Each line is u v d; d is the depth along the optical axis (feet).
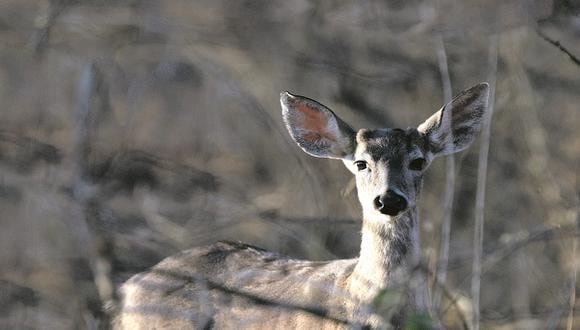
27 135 54.54
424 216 49.55
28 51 58.44
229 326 39.34
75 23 57.62
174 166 55.01
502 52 53.26
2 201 49.73
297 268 39.47
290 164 54.29
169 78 61.21
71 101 57.52
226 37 58.70
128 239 46.98
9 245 48.57
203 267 40.88
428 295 37.24
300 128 39.86
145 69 60.39
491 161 51.96
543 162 49.49
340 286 37.40
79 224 46.01
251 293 39.34
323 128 39.42
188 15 58.75
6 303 45.44
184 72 61.62
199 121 61.46
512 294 46.11
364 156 37.88
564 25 52.03
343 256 47.55
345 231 48.24
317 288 37.68
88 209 46.47
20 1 58.34
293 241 48.39
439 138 38.96
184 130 61.31
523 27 52.24
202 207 50.29
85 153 51.26
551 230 43.19
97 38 58.13
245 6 59.16
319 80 57.62
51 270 46.55
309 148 39.78
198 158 59.41
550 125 56.24
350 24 57.47
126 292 42.19
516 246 43.70
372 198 36.63
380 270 36.73
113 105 57.72
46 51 58.54
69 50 58.29
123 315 41.68
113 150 54.75
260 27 58.80
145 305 40.88
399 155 37.63
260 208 50.44
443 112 38.78
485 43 54.54
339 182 49.39
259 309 38.88
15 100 59.21
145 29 58.03
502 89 52.39
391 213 36.11
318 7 58.49
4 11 58.34
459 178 50.70
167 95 66.28
